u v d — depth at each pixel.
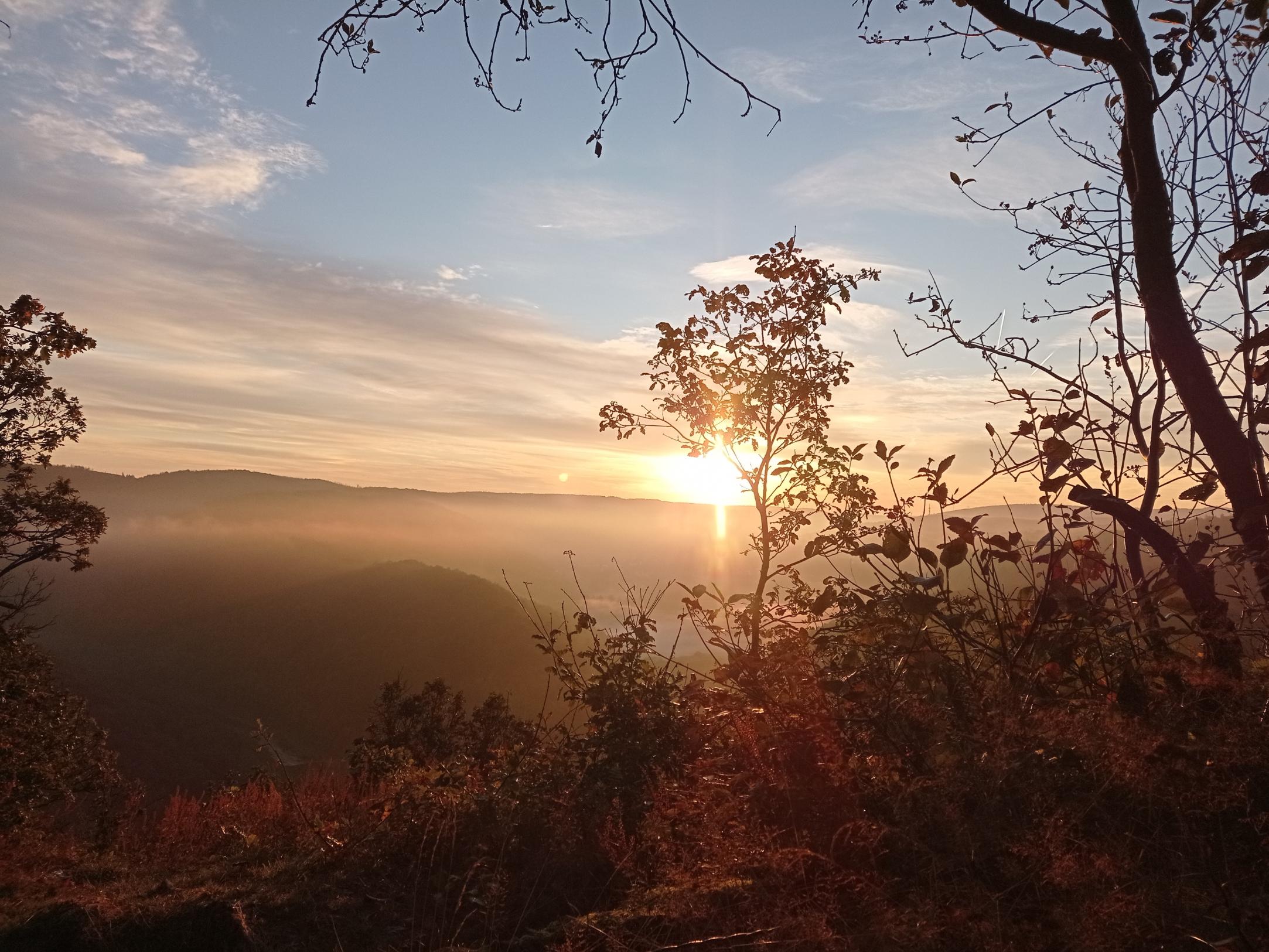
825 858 2.76
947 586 3.54
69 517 22.05
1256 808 2.52
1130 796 2.62
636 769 4.66
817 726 3.53
